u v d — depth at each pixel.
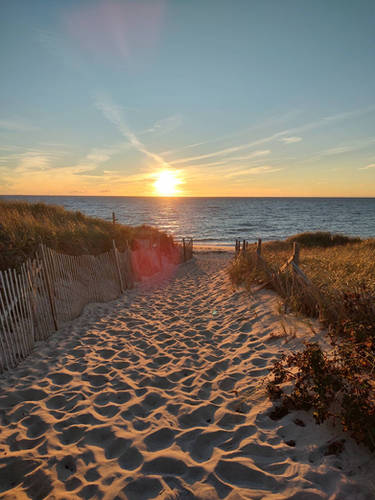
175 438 2.54
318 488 1.93
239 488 1.98
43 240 8.38
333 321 4.27
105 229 14.94
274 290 7.02
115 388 3.51
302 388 2.77
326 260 8.65
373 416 2.16
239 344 4.72
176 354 4.50
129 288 10.33
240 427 2.63
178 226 63.59
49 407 3.13
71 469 2.24
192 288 10.16
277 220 78.31
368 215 95.19
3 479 2.17
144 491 1.99
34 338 5.08
